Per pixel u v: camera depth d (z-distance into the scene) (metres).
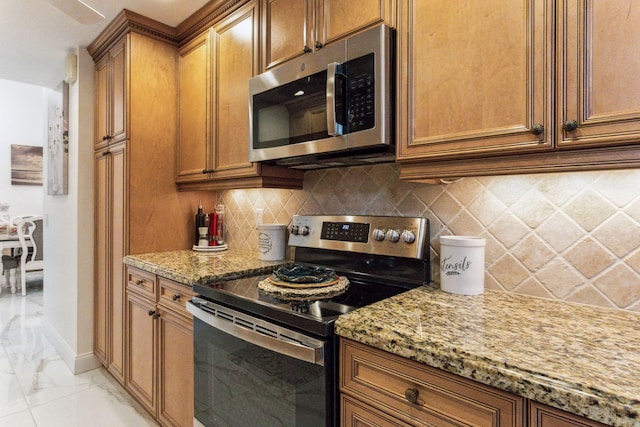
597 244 1.09
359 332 0.92
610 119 0.80
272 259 1.94
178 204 2.37
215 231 2.37
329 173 1.83
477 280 1.23
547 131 0.89
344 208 1.76
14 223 5.00
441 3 1.09
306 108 1.44
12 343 3.07
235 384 1.27
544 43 0.90
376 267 1.54
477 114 1.01
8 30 2.29
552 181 1.18
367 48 1.23
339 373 0.98
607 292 1.08
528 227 1.22
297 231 1.82
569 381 0.63
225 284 1.46
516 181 1.25
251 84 1.69
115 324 2.30
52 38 2.39
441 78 1.08
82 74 2.53
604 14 0.81
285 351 1.05
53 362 2.71
